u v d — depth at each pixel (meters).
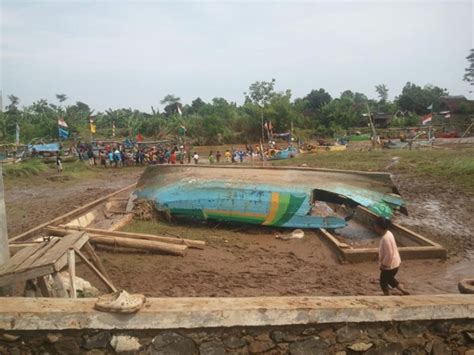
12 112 59.62
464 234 13.55
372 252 10.70
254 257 11.02
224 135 64.25
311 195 13.58
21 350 4.54
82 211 16.55
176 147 41.19
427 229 14.16
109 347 4.61
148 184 15.75
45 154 40.88
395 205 13.90
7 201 20.94
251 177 14.55
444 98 76.75
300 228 13.56
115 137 61.78
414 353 5.22
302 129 70.38
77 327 4.54
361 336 5.07
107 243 11.00
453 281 9.38
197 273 9.60
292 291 8.60
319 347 4.98
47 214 17.55
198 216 14.16
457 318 5.26
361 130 67.19
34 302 4.75
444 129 62.69
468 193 20.19
